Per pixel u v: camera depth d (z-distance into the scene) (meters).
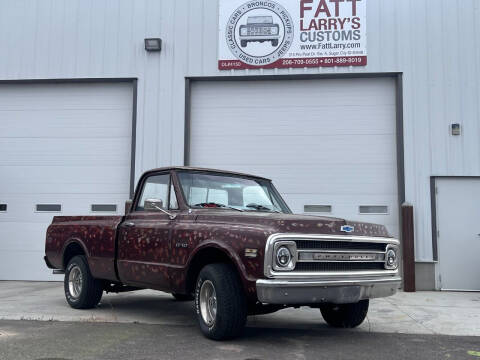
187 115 11.77
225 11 11.91
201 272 5.39
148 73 11.98
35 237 12.06
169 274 5.78
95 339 5.34
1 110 12.48
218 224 5.39
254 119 11.89
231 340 5.30
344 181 11.48
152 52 12.02
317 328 6.23
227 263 5.32
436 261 10.75
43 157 12.29
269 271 4.69
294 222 4.95
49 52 12.28
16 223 12.13
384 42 11.40
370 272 5.33
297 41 11.62
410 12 11.41
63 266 7.77
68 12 12.34
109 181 12.06
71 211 12.06
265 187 6.88
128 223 6.61
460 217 10.88
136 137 11.82
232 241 5.05
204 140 11.95
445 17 11.33
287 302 4.70
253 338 5.49
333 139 11.62
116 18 12.20
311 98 11.79
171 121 11.79
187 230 5.64
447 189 10.97
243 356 4.68
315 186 11.54
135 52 12.06
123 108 12.22
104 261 6.87
